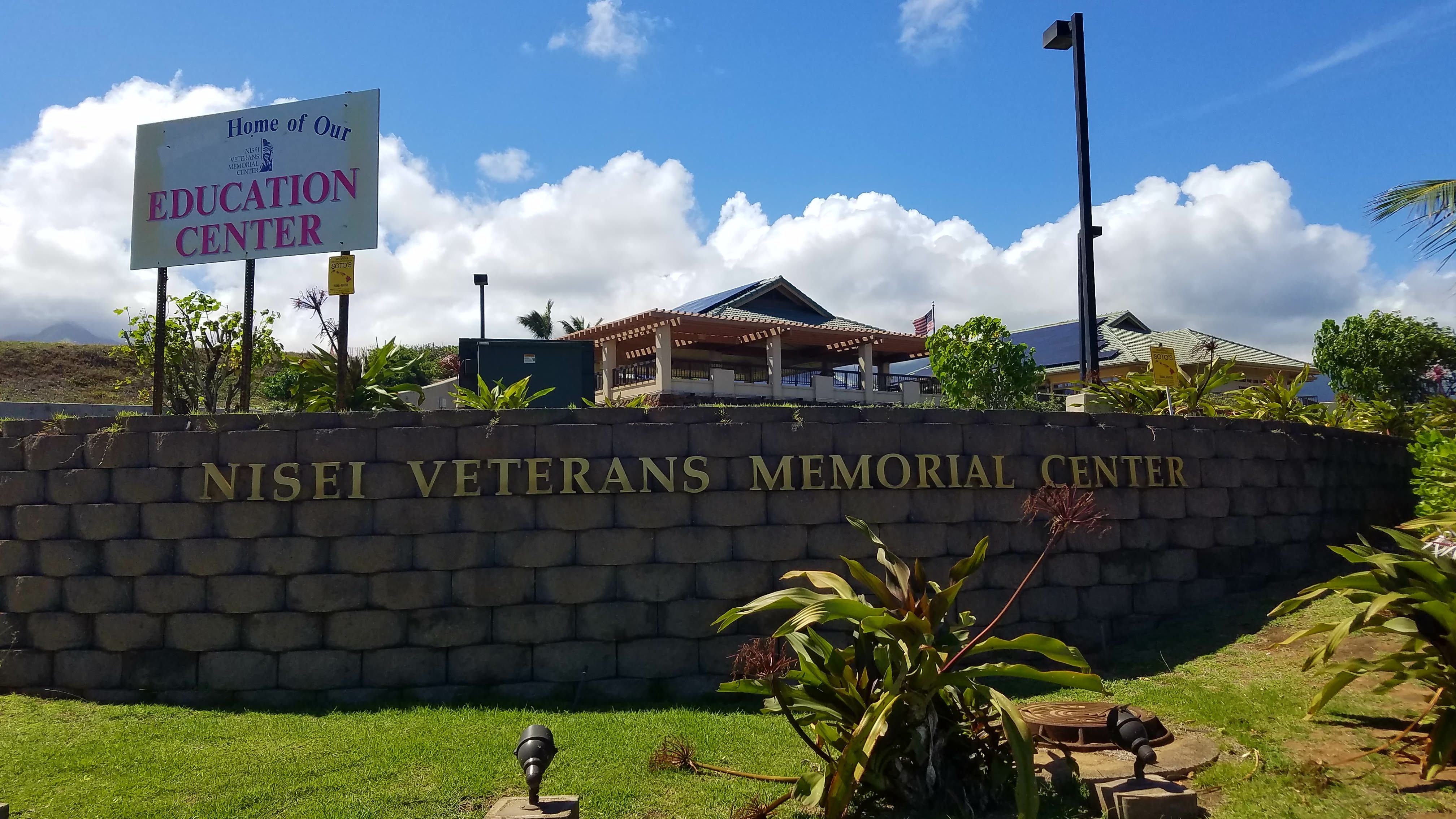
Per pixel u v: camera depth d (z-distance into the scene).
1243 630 8.08
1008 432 8.40
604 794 5.34
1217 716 6.21
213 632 7.61
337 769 5.79
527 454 7.74
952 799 5.05
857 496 7.99
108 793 5.45
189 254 9.58
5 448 7.97
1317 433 9.92
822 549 7.88
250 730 6.70
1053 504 5.23
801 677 5.28
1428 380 19.25
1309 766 5.25
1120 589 8.52
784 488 7.87
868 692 5.27
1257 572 9.16
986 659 7.94
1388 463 11.11
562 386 13.04
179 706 7.44
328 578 7.61
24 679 7.70
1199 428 9.07
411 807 5.21
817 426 8.02
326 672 7.55
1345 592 6.69
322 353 11.02
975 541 8.18
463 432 7.76
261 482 7.69
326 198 9.47
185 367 10.87
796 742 6.25
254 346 11.07
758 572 7.78
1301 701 6.29
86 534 7.77
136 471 7.77
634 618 7.65
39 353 29.27
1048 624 8.27
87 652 7.66
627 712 7.08
